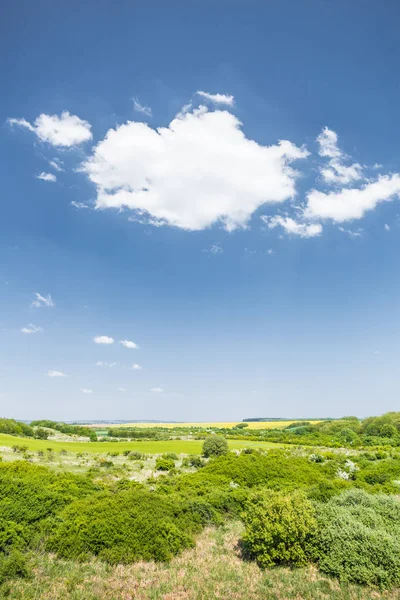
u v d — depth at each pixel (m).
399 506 20.72
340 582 15.13
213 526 23.91
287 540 17.14
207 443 70.31
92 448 81.19
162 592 14.09
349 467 48.22
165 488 32.12
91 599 13.28
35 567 15.71
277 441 106.62
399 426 122.88
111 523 18.67
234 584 14.86
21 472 31.22
